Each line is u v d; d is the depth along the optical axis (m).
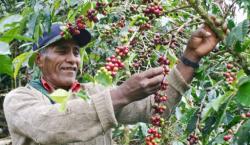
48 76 2.61
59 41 2.53
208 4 2.42
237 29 1.61
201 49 1.99
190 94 2.88
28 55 2.16
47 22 1.97
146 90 1.74
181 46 2.31
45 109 2.00
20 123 2.08
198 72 2.06
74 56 2.61
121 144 4.09
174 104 2.12
